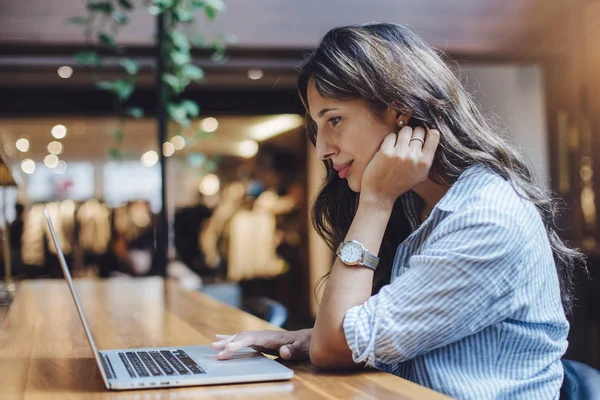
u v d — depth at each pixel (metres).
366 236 1.21
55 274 8.15
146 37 4.56
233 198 8.76
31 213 8.18
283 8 4.70
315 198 1.54
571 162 5.01
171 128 5.18
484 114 1.39
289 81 5.93
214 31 4.61
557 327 1.23
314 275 7.98
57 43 4.46
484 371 1.15
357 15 4.74
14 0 4.44
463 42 4.83
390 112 1.25
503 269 1.11
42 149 10.75
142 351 1.37
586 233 4.97
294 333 1.37
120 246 8.33
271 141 8.62
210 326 1.85
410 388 1.05
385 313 1.12
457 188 1.21
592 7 4.78
